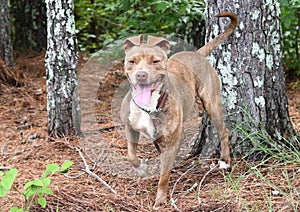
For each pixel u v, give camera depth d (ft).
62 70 11.55
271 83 10.10
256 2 9.81
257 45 9.91
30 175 9.97
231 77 10.03
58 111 11.64
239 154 10.11
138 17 15.56
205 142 10.41
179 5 14.73
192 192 9.19
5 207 8.75
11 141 11.83
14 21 20.81
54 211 8.64
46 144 11.39
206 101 9.73
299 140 10.43
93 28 21.71
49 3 11.48
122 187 9.49
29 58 19.49
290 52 16.84
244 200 8.70
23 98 14.85
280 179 9.27
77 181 9.69
